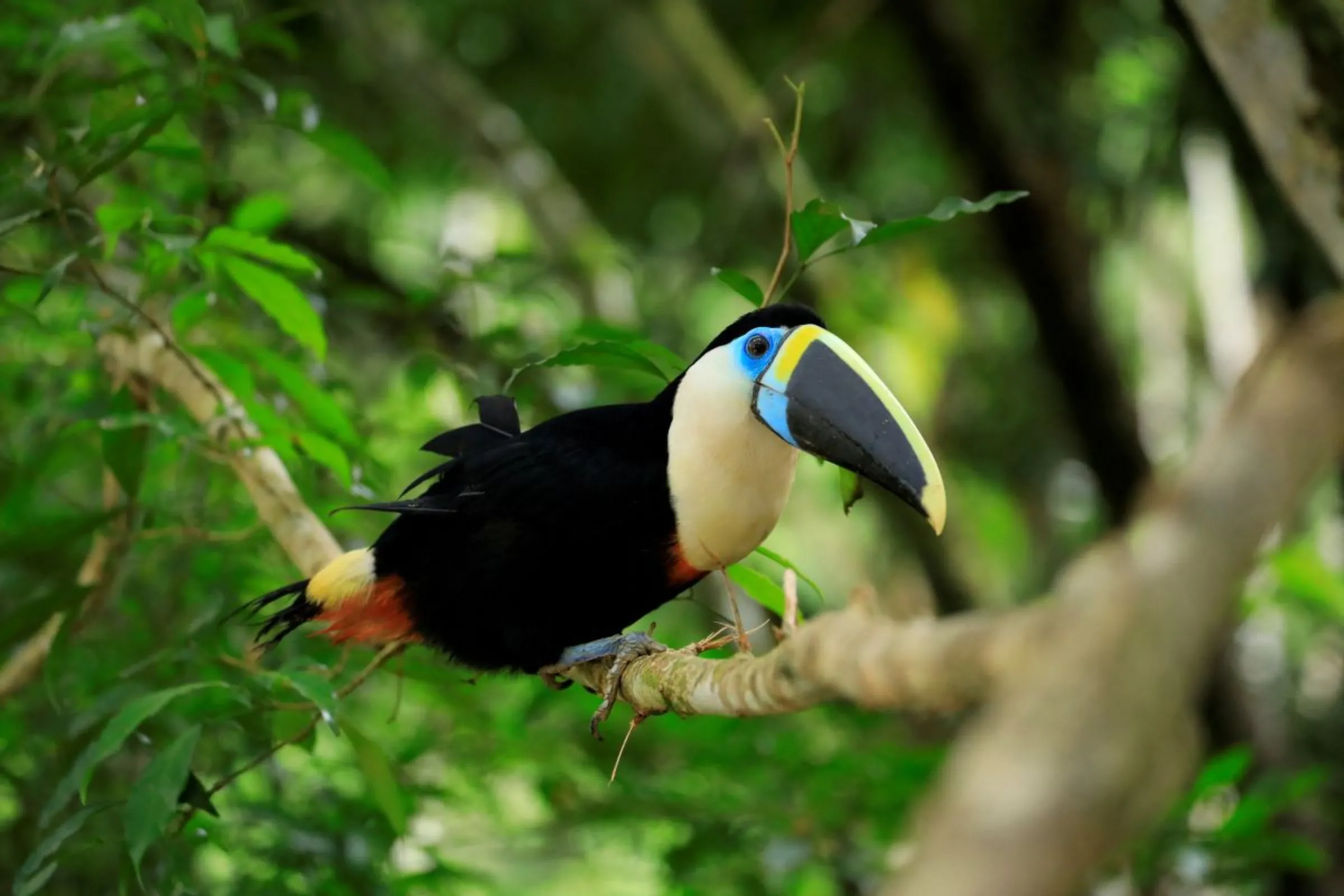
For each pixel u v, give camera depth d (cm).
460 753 1130
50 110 900
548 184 1582
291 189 1645
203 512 968
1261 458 200
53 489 920
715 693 525
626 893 1345
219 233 729
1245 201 1573
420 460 1250
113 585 865
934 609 1822
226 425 827
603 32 1781
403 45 1577
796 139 698
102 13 881
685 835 1116
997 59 1664
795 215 686
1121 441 1521
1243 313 1658
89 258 774
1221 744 1477
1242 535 199
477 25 1798
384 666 864
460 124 1585
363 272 1238
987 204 666
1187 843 957
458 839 1136
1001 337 1989
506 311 1106
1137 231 1823
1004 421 1978
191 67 927
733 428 725
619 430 773
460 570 778
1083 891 202
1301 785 976
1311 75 820
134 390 898
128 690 745
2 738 924
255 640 820
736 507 738
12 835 903
